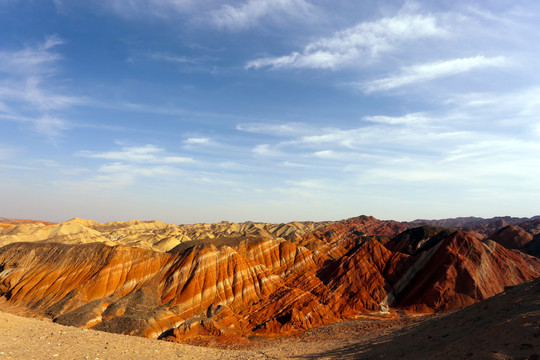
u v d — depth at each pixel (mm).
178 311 100438
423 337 35938
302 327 95625
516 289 35562
